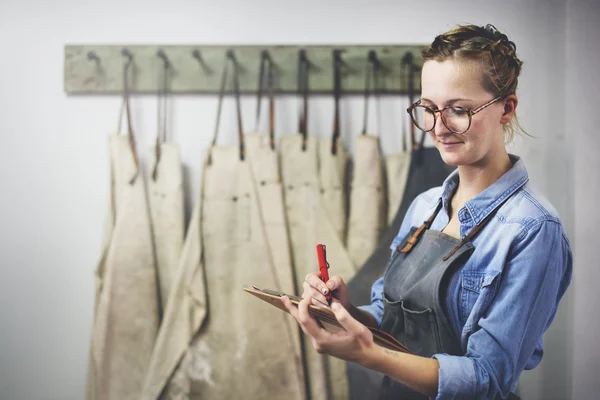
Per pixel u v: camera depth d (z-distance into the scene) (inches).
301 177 65.5
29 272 65.1
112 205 65.2
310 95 65.7
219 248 64.7
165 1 65.4
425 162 64.6
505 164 42.6
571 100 64.4
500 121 41.0
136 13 65.4
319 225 65.1
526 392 64.3
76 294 65.1
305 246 65.1
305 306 38.0
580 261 63.9
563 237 40.3
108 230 65.1
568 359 64.1
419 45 65.5
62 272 65.2
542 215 39.6
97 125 65.3
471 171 43.0
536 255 38.8
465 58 38.5
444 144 40.3
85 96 65.3
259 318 64.2
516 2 65.2
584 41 64.6
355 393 64.2
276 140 65.7
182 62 65.1
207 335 64.4
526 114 64.6
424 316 43.2
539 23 65.1
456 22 65.4
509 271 39.6
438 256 43.5
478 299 40.0
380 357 37.5
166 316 64.4
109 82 65.1
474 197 42.5
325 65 65.5
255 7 65.4
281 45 65.3
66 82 65.1
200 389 64.0
